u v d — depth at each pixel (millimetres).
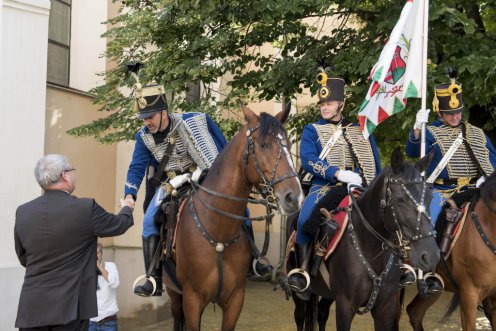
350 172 5047
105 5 9555
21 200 6887
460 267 5305
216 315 10141
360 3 8484
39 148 7094
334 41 8836
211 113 8273
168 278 5266
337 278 4730
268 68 9141
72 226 4141
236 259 4754
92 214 4211
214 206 4676
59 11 9023
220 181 4684
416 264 4059
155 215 5180
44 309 4082
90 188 9055
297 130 9625
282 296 11898
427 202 4125
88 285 4238
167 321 9297
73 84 9289
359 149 5309
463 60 7020
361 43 8211
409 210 4105
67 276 4133
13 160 6848
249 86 9367
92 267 4285
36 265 4133
